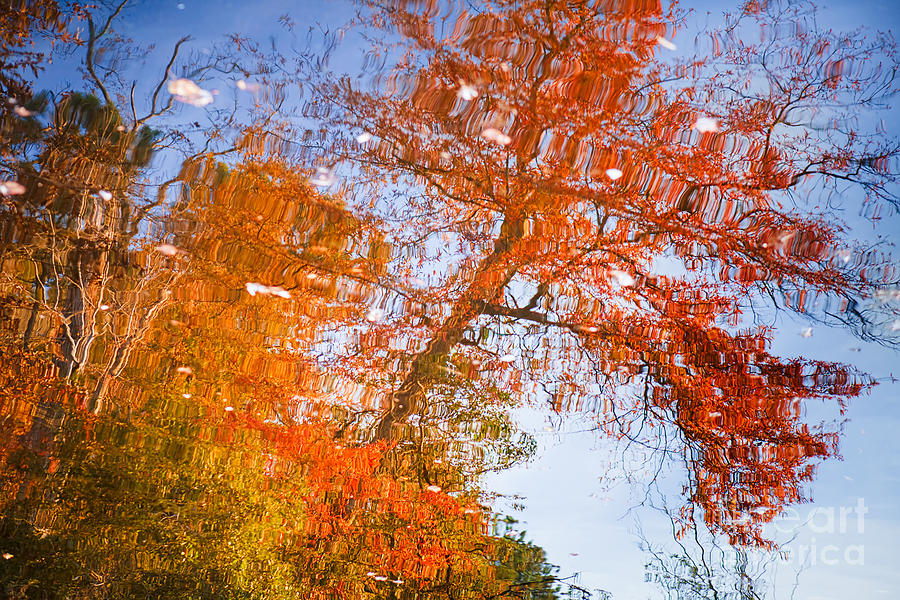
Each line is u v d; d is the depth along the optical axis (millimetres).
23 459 6602
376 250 10195
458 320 9812
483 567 7863
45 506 6305
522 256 9844
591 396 9625
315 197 10273
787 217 9703
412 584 7434
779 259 9469
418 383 9352
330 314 9906
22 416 7020
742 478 9117
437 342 9734
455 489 8719
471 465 9180
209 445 7270
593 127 9969
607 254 9820
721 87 10172
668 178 9859
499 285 9953
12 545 5969
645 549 8188
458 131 10188
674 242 9820
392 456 8445
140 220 9039
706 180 9836
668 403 9523
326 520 7344
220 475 7008
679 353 9703
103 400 7871
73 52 9180
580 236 9922
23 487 6383
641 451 9398
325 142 10609
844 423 9781
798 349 10734
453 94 10273
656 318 9867
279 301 9703
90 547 6188
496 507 9070
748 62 10203
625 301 9977
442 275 10203
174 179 9633
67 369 7953
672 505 8891
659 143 9930
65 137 8422
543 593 7594
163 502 6559
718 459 9195
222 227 9680
